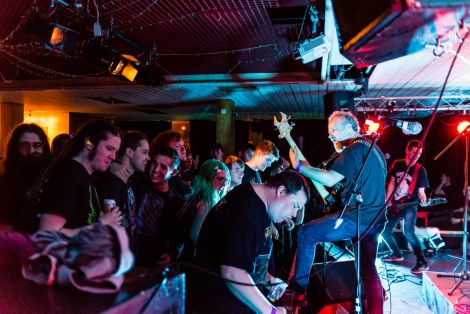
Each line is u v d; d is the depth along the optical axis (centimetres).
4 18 439
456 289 350
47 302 89
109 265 100
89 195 202
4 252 114
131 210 280
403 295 458
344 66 569
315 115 1210
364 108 807
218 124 901
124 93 836
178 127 1439
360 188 304
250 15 421
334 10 168
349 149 308
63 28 426
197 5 397
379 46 155
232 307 194
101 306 88
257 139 1338
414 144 575
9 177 256
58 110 1187
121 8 409
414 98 740
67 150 207
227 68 660
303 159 336
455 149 1055
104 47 468
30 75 733
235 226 188
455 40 151
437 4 125
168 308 108
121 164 275
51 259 100
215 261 197
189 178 547
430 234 658
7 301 89
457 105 795
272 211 199
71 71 693
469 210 766
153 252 279
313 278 349
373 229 307
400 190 572
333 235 319
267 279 258
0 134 1002
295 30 464
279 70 664
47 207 184
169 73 704
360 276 294
